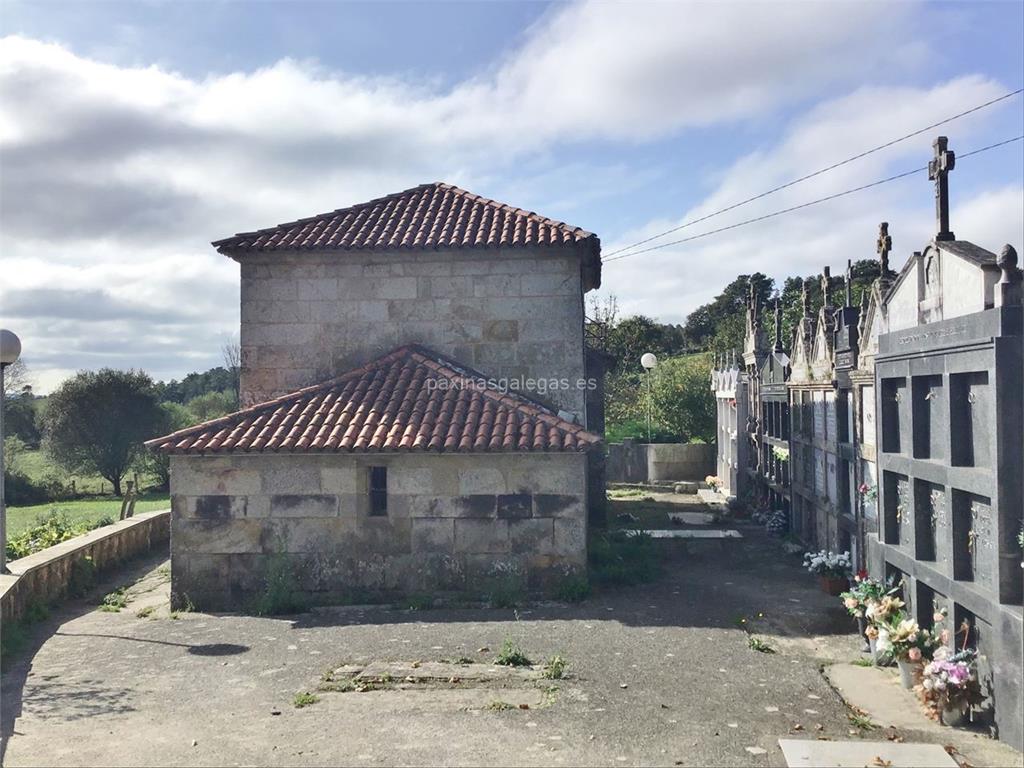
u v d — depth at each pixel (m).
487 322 14.00
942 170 8.63
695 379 30.06
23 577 10.99
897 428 9.34
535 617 10.66
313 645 9.59
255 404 13.88
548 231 13.96
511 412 12.32
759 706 7.37
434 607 11.35
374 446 11.50
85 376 38.09
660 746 6.44
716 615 10.76
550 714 7.15
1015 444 6.54
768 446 19.61
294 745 6.51
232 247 13.84
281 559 11.79
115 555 15.47
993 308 6.82
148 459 38.69
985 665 6.91
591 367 18.47
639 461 27.84
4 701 7.75
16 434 46.12
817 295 35.22
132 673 8.66
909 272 9.50
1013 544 6.51
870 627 8.55
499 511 11.77
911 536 8.66
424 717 7.11
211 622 10.95
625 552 14.62
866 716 7.16
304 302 14.17
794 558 14.95
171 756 6.31
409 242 13.70
